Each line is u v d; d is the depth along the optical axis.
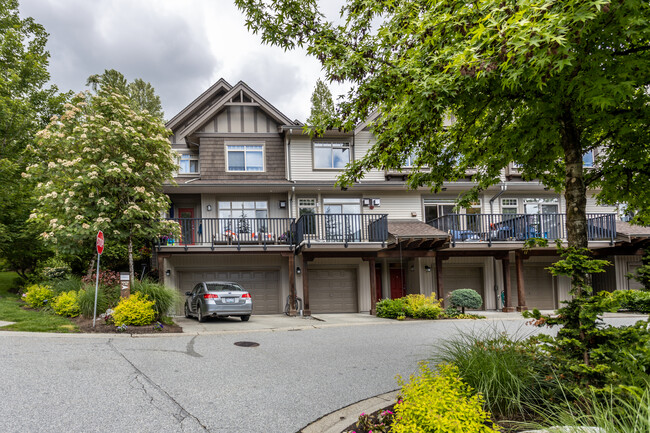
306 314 17.52
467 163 7.73
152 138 14.73
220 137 20.23
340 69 5.80
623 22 4.09
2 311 13.55
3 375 6.54
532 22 3.83
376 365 7.83
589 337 4.68
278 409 5.47
